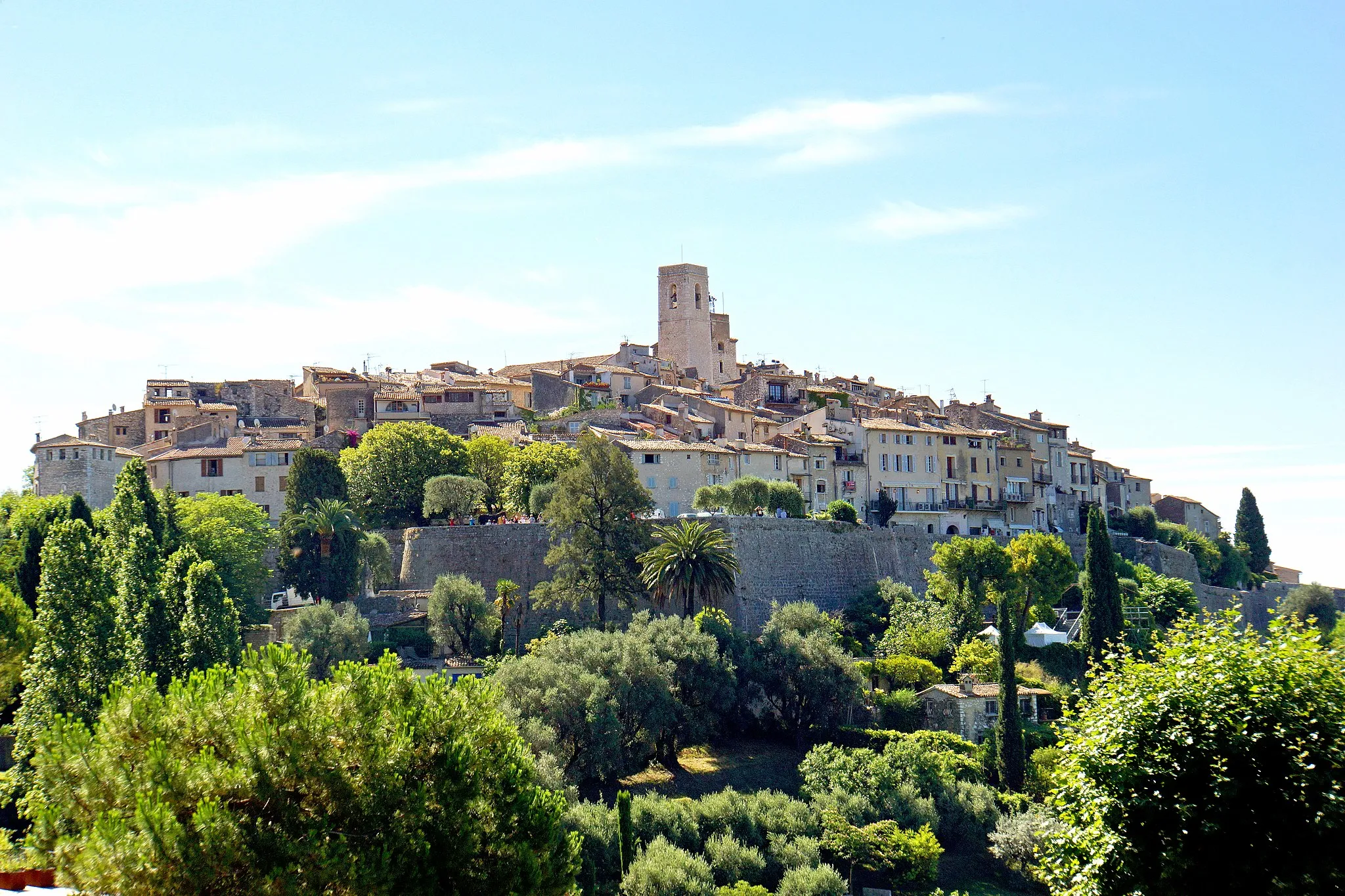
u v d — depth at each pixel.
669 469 143.00
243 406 179.75
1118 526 184.00
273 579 123.62
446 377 199.50
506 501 141.62
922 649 114.00
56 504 119.75
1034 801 92.69
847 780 89.12
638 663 94.00
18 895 34.53
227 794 36.50
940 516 164.25
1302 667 35.66
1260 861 33.62
